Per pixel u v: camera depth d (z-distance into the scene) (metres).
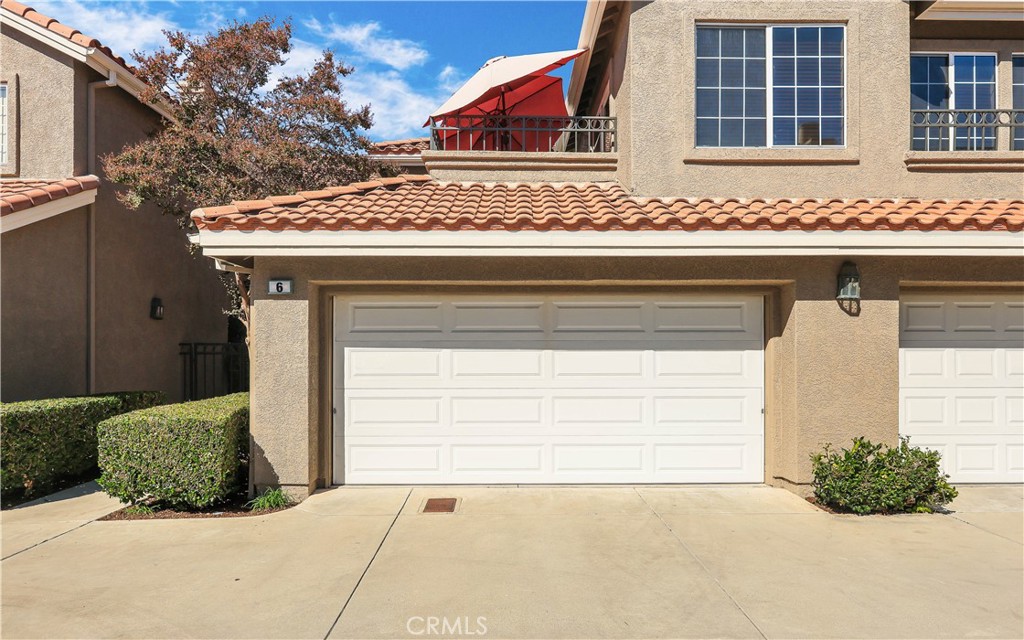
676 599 5.00
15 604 4.91
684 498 7.73
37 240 10.20
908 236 7.30
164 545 6.16
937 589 5.19
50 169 11.45
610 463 8.28
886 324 7.81
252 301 7.69
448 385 8.25
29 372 10.04
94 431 9.00
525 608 4.84
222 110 12.09
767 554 5.93
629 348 8.31
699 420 8.32
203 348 15.33
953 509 7.35
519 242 7.31
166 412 7.45
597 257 7.82
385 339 8.23
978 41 10.18
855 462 7.25
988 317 8.48
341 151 12.29
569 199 8.80
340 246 7.27
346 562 5.71
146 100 11.95
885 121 9.41
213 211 7.41
